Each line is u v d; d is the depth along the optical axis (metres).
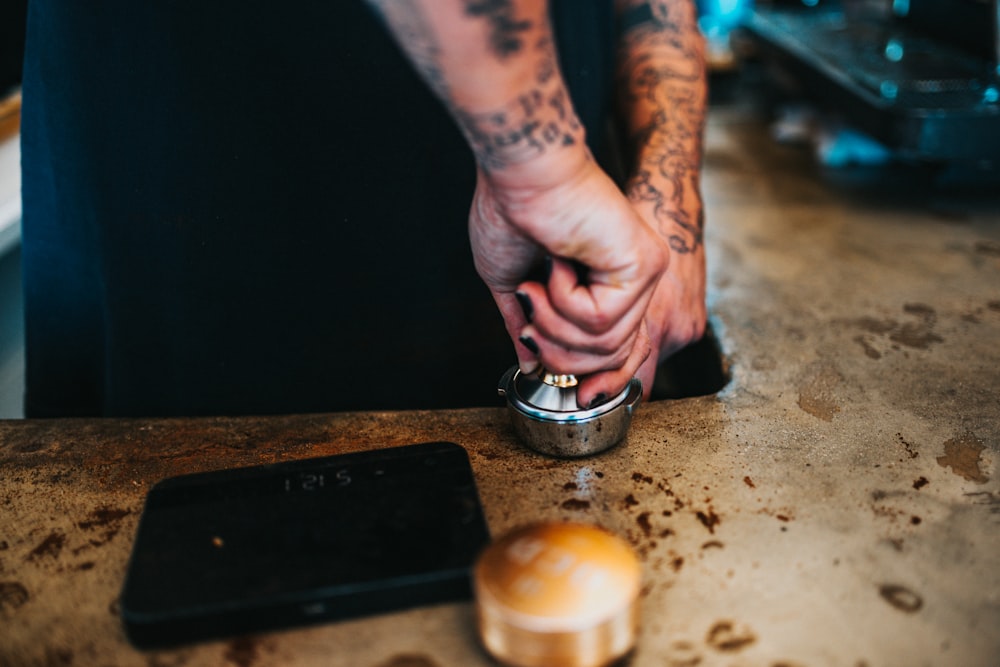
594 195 0.55
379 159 0.99
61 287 1.12
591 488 0.72
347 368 1.14
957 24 1.58
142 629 0.56
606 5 1.08
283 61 0.92
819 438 0.80
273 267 1.05
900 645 0.57
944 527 0.68
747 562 0.64
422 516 0.64
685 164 1.06
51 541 0.68
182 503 0.66
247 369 1.12
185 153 0.96
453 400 1.19
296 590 0.57
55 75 0.95
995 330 1.03
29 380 1.18
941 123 1.21
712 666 0.55
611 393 0.72
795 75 1.66
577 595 0.53
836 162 1.70
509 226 0.58
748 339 1.03
